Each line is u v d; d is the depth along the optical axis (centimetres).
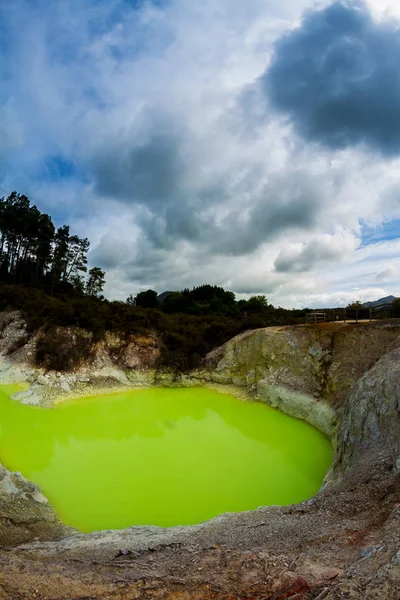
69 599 711
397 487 1212
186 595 718
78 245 7531
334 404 2652
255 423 2931
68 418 3077
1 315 4619
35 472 2080
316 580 729
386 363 2070
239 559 860
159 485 1930
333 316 4031
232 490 1878
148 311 4822
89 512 1664
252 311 7194
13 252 6762
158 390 3959
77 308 4441
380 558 731
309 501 1439
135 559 986
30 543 1302
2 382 3753
